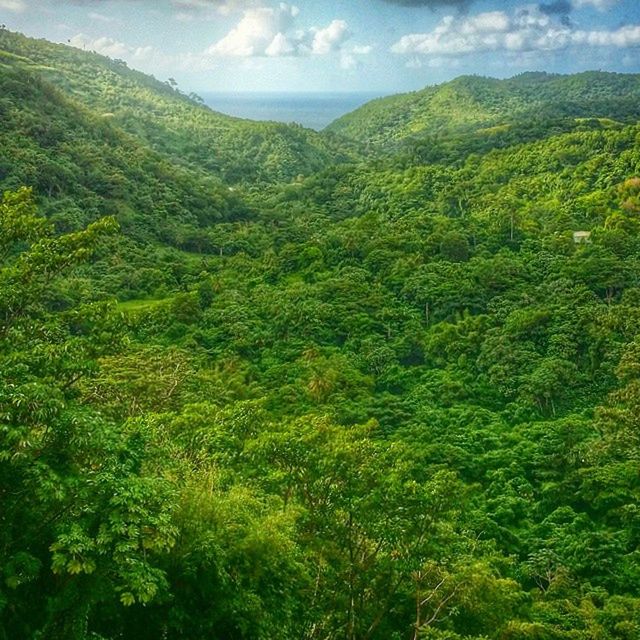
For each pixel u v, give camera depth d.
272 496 18.11
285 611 14.98
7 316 13.71
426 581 19.48
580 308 60.94
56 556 9.48
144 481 10.82
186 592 12.99
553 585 29.64
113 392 18.03
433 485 16.34
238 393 48.28
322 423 19.47
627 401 45.03
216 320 62.69
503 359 55.66
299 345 59.22
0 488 10.46
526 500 39.47
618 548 33.81
